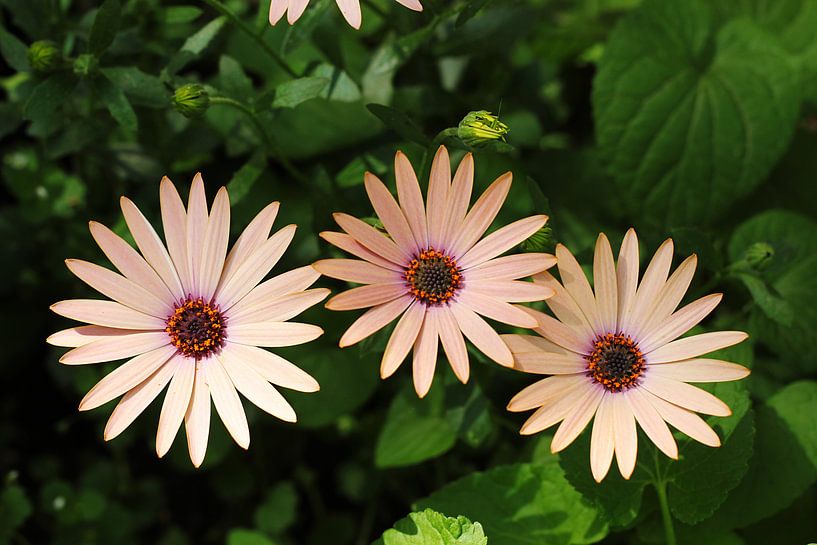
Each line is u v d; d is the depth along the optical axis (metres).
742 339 0.52
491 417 0.60
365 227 0.52
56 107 0.56
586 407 0.52
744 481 0.56
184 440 0.63
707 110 0.63
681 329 0.52
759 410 0.57
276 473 0.66
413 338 0.52
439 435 0.60
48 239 0.65
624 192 0.63
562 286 0.52
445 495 0.56
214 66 0.65
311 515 0.67
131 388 0.53
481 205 0.52
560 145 0.70
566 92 0.71
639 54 0.63
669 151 0.63
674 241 0.56
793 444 0.56
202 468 0.63
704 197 0.63
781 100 0.64
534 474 0.56
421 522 0.53
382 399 0.66
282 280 0.52
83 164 0.65
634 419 0.52
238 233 0.62
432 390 0.60
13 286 0.65
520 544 0.55
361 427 0.66
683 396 0.52
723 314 0.63
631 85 0.63
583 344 0.53
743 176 0.63
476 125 0.52
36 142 0.66
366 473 0.65
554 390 0.52
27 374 0.68
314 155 0.63
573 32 0.69
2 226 0.65
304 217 0.62
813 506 0.59
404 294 0.53
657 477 0.55
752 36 0.65
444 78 0.67
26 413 0.68
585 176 0.66
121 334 0.53
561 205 0.64
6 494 0.63
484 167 0.61
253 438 0.65
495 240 0.52
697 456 0.55
